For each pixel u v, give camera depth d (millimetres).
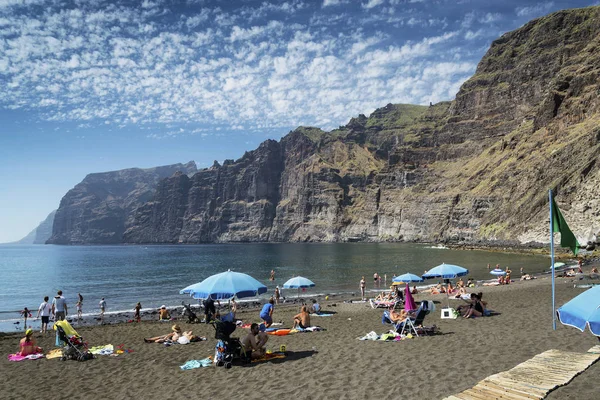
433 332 18688
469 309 23016
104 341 22656
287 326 25297
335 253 177250
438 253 146750
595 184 113125
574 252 17094
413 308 20953
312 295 53656
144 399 12016
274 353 16016
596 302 11875
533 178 159250
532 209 147250
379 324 24000
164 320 34000
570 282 44656
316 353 16016
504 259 104000
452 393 10258
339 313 31609
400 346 16297
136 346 20062
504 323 20156
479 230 183375
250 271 100188
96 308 50312
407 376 11984
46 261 168500
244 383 12680
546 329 17719
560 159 147750
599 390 9727
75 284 81812
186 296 60656
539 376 10750
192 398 11734
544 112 190000
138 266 128750
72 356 17719
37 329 34781
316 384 12008
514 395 9555
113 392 12977
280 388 11922
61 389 13703
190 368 14844
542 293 34781
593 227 107688
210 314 28344
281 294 55750
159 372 14836
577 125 160250
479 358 13383
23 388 14039
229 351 15055
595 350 13086
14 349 22094
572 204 117125
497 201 188750
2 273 111500
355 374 12656
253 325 15578
